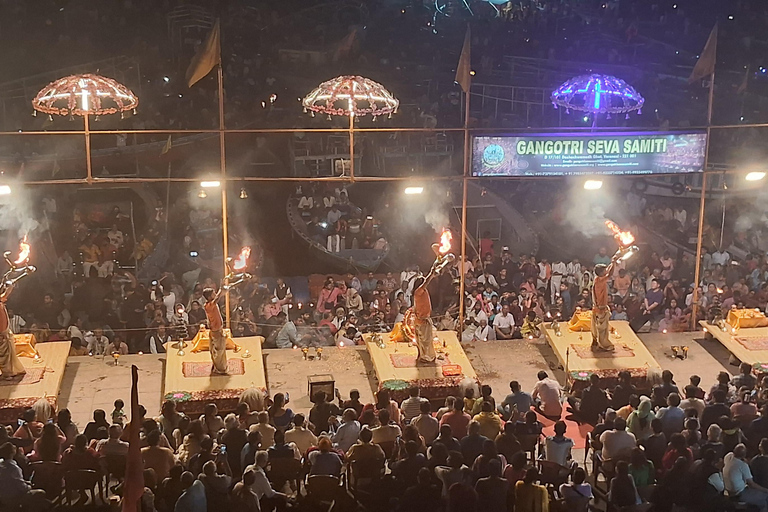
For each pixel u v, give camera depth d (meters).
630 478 13.02
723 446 14.29
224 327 22.41
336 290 25.02
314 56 40.28
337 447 15.11
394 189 32.81
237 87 37.62
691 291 25.52
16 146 32.28
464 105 37.41
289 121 36.00
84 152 32.03
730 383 18.12
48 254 27.94
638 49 41.31
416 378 19.23
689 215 31.41
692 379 16.83
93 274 26.34
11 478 13.18
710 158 35.28
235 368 19.48
